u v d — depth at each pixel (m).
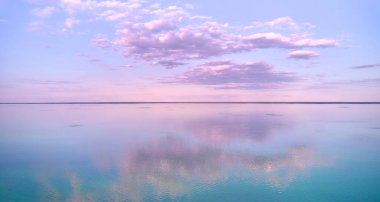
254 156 20.55
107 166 18.30
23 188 14.63
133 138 28.66
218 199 13.17
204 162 19.03
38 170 17.53
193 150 22.73
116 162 19.23
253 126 38.19
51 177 16.28
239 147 23.73
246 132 32.16
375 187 14.46
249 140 26.91
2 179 15.93
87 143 25.92
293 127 36.62
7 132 33.09
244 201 12.98
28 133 32.12
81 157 20.62
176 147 24.00
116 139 28.06
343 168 17.52
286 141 26.27
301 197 13.38
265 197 13.38
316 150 22.44
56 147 24.19
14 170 17.52
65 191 14.22
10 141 27.08
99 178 16.06
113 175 16.55
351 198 13.23
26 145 25.03
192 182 15.33
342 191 13.99
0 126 38.81
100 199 13.32
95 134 31.39
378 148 23.03
